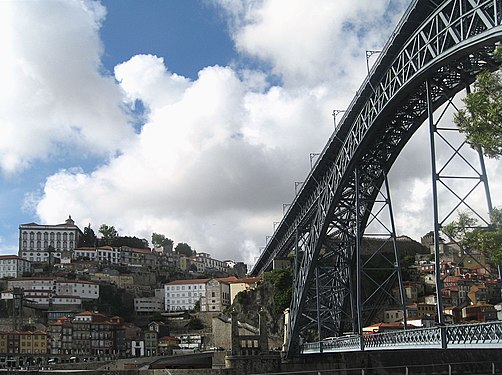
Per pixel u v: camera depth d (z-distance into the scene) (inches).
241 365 3934.5
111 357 6712.6
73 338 6988.2
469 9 1975.9
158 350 6983.3
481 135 1453.0
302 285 3757.4
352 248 3666.3
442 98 2480.3
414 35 2245.3
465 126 1508.4
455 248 6451.8
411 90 2359.7
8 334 6565.0
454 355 3526.1
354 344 2822.3
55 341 6855.3
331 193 3297.2
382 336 2448.3
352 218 3489.2
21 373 3996.1
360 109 2874.0
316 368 3944.4
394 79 2447.1
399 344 2240.4
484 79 1464.1
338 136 3134.8
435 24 2090.3
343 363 3939.5
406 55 2351.1
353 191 3267.7
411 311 5561.0
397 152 2925.7
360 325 2817.4
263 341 4067.4
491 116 1424.7
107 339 7180.1
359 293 2859.3
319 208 3503.9
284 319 5447.8
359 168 3036.4
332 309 3865.7
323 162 3383.4
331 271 3841.0
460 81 2274.9
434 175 1991.9
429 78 2198.6
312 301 4087.1
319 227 3472.0
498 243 1456.7
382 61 2504.9
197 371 3902.6
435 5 2106.3
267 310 6151.6
